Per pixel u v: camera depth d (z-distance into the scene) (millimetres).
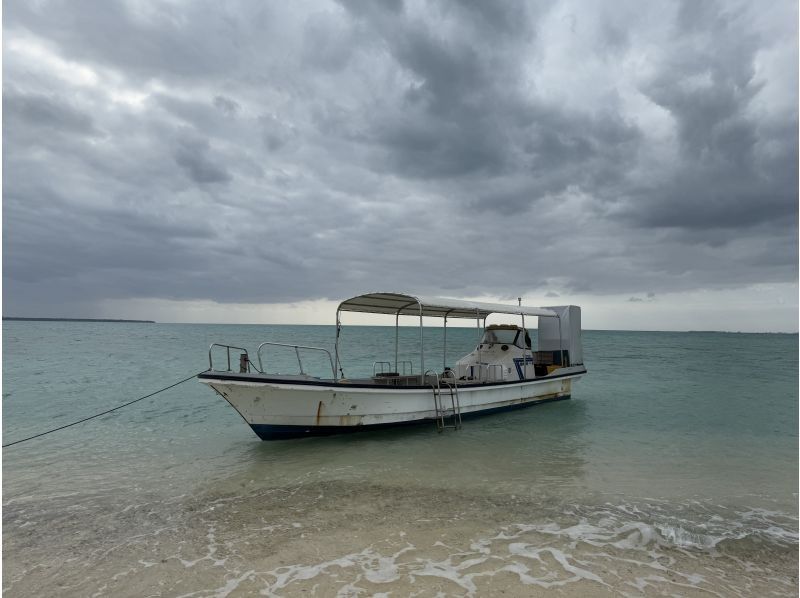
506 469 8469
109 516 6320
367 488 7414
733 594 4398
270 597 4246
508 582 4520
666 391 19000
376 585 4445
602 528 5898
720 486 7590
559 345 16531
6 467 8633
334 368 11039
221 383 8898
